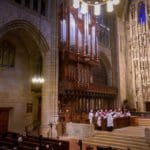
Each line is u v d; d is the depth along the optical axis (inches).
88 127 591.8
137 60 1171.9
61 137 596.4
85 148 467.2
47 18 668.1
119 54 1175.0
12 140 424.2
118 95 1113.4
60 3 744.3
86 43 856.9
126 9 1259.8
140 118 920.9
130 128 717.3
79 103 822.5
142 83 1134.4
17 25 573.6
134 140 508.4
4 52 639.1
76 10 815.1
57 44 687.7
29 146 383.6
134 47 1198.3
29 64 709.9
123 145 496.1
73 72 796.6
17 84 664.4
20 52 686.5
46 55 654.5
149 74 1113.4
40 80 695.7
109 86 1072.2
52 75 651.5
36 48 706.2
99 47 1053.2
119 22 1235.9
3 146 378.9
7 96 630.5
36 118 708.7
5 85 629.3
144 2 1200.8
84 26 859.4
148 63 1125.1
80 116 709.9
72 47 775.7
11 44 663.1
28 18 600.4
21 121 664.4
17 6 572.7
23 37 665.0
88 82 866.8
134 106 1136.8
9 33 639.8
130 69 1197.1
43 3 676.7
